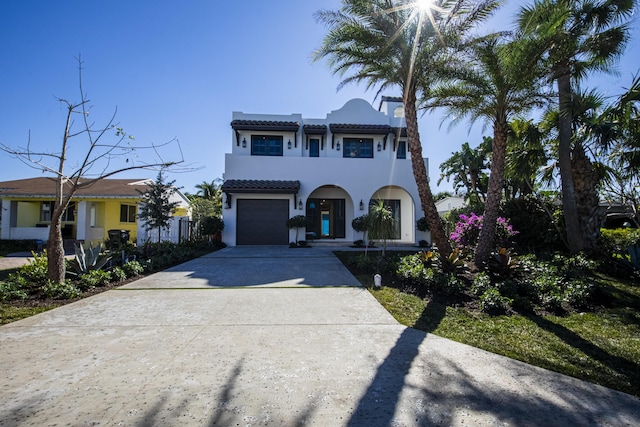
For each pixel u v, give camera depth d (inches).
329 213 802.8
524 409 105.9
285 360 140.2
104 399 107.6
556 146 465.4
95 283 287.0
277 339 165.5
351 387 117.9
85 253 342.3
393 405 106.5
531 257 390.0
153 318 199.2
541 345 165.6
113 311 213.8
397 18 358.6
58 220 272.5
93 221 815.1
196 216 764.0
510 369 136.0
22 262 486.6
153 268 386.6
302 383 120.2
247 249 647.8
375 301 245.1
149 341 160.6
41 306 222.7
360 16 368.5
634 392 120.3
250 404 105.7
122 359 139.3
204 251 600.4
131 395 110.3
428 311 220.8
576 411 105.7
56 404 104.3
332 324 191.3
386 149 787.4
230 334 171.9
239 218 726.5
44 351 146.8
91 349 149.7
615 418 102.4
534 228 478.6
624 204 449.4
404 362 140.0
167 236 602.5
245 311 216.7
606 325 199.0
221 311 216.1
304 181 731.4
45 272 298.7
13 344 154.6
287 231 732.0
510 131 467.2
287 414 100.5
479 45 350.6
